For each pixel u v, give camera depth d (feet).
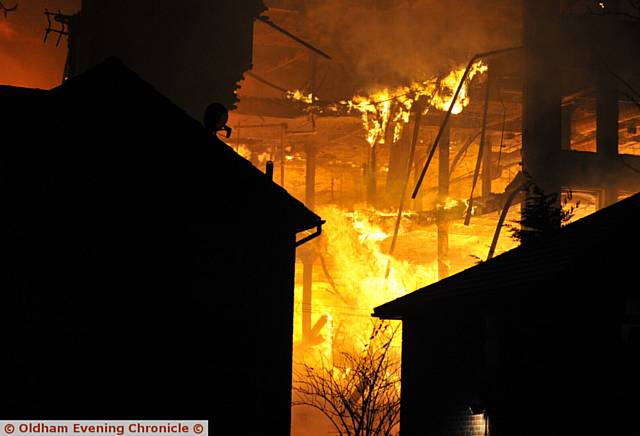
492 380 47.65
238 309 43.80
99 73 43.14
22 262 39.68
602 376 38.65
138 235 42.04
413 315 57.31
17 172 40.57
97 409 39.70
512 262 50.78
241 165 44.88
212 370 42.50
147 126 43.42
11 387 38.47
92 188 41.68
